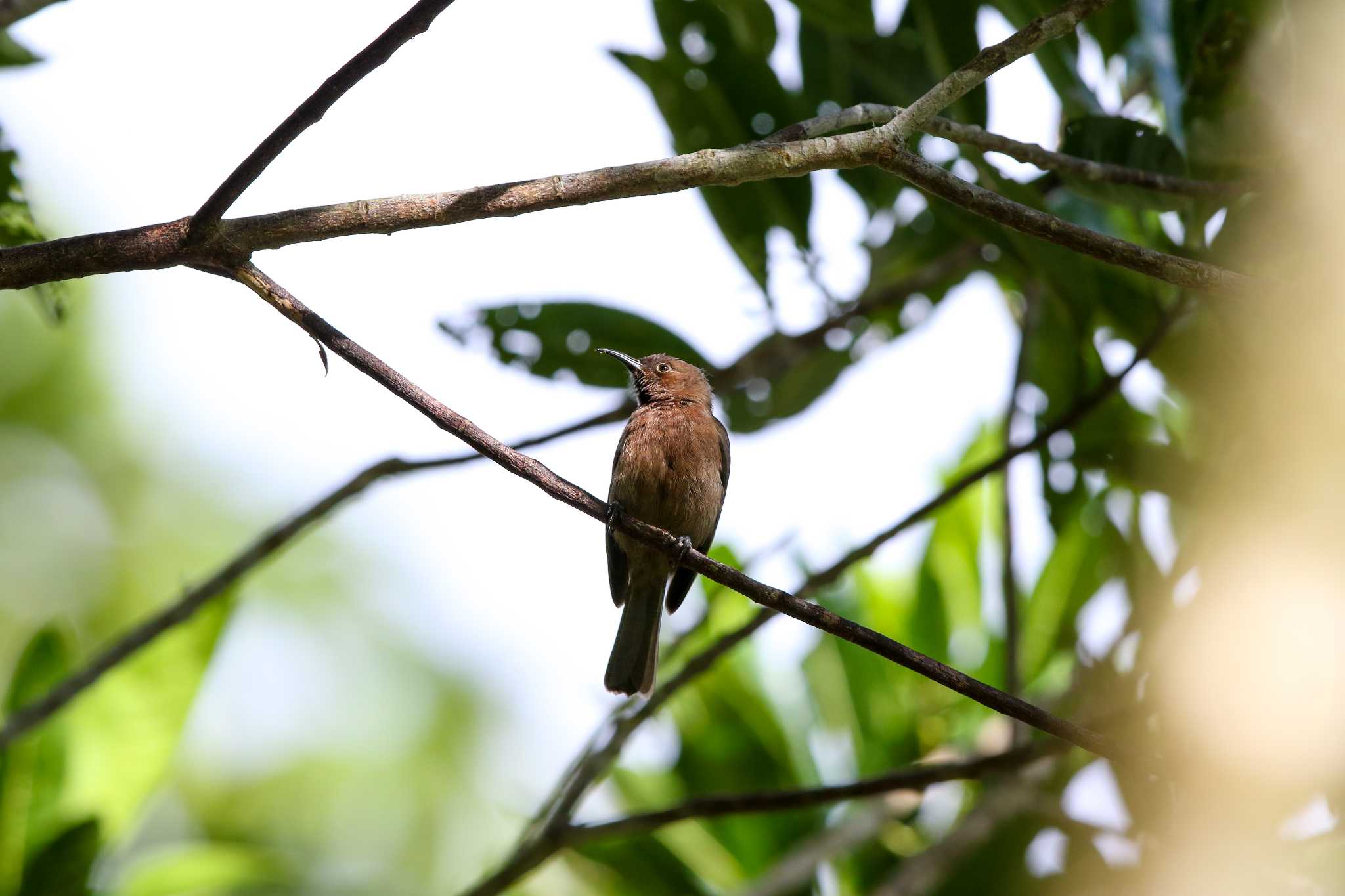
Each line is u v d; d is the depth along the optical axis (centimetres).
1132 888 913
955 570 1168
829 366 1195
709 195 1105
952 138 816
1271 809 843
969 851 962
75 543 1727
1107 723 855
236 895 1101
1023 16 967
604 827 845
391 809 1692
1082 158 886
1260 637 846
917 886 939
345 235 621
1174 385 962
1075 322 963
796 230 1113
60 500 1738
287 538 935
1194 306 908
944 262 1150
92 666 891
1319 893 834
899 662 605
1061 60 966
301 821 1628
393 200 622
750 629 902
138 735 947
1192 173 888
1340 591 845
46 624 964
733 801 841
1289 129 861
